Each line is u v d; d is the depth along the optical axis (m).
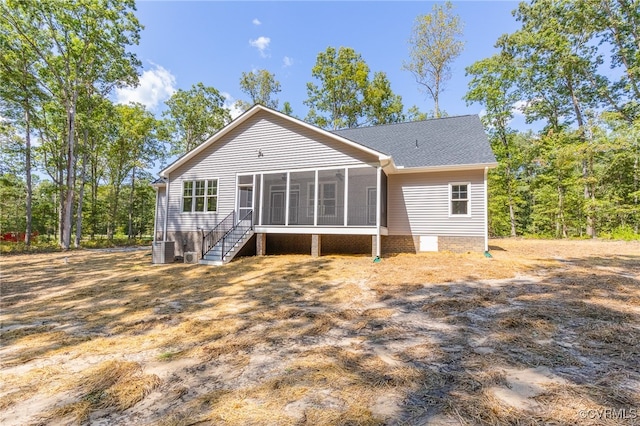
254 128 12.63
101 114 22.89
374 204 11.91
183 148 32.22
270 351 3.46
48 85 19.50
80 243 22.16
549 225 22.88
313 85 29.81
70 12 17.23
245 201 13.62
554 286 5.84
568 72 20.44
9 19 16.14
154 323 4.59
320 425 2.08
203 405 2.40
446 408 2.25
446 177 11.56
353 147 10.82
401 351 3.34
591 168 19.11
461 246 11.18
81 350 3.63
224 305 5.51
